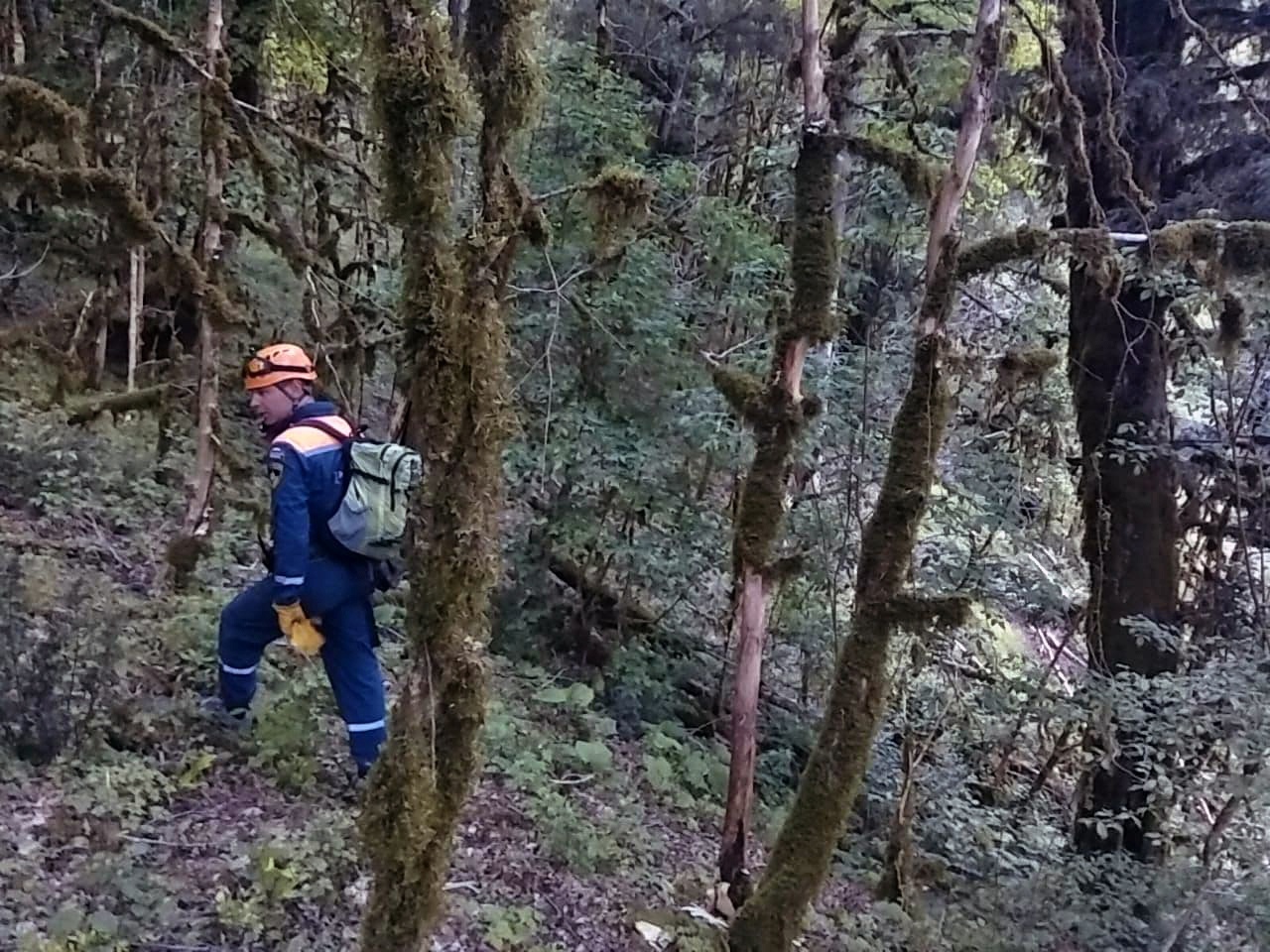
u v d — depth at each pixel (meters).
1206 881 6.70
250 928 3.80
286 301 8.39
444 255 2.64
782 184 9.37
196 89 6.02
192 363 8.44
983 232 8.66
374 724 4.73
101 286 8.16
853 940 5.73
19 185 4.39
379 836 2.77
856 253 8.88
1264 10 8.02
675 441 8.53
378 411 8.58
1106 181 7.96
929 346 4.50
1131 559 8.86
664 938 4.81
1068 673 8.83
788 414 4.81
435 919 2.93
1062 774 9.89
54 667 4.56
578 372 8.44
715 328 9.27
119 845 4.05
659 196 8.75
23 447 6.99
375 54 2.58
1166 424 8.89
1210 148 8.19
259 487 7.53
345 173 6.96
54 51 7.07
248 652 4.91
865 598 4.53
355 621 4.68
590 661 9.05
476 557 2.73
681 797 7.01
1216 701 6.70
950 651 8.25
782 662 10.56
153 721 4.82
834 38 5.47
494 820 5.25
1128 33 8.34
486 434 2.71
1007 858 7.70
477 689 2.81
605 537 8.85
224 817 4.41
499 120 2.84
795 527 8.34
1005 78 8.12
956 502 8.48
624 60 11.66
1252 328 7.42
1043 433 9.37
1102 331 8.84
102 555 6.25
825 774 4.57
